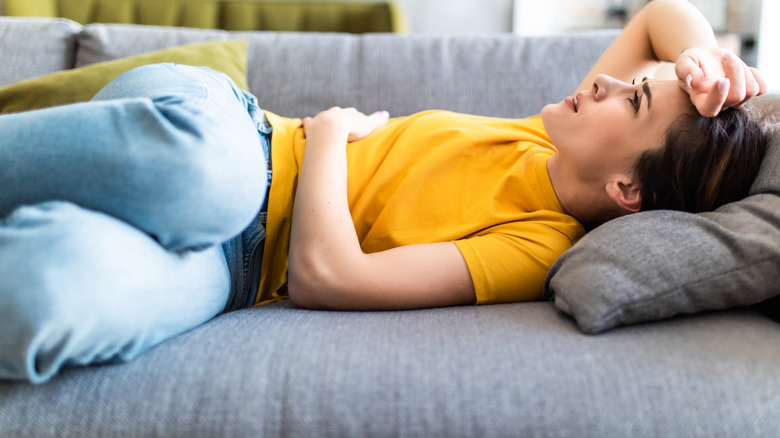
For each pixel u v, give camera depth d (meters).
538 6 3.05
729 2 2.32
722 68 0.75
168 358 0.58
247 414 0.53
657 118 0.78
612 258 0.64
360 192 0.93
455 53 1.40
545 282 0.75
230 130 0.63
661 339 0.60
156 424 0.52
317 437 0.52
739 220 0.68
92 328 0.51
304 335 0.61
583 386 0.54
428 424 0.52
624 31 1.11
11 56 1.36
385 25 2.56
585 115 0.82
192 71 0.76
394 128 1.01
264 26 2.56
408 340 0.60
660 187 0.78
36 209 0.52
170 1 2.49
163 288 0.58
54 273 0.49
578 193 0.86
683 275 0.62
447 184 0.91
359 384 0.54
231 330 0.64
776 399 0.53
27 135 0.56
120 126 0.56
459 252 0.78
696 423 0.51
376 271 0.75
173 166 0.56
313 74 1.37
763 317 0.67
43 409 0.53
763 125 0.79
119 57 1.38
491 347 0.58
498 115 1.33
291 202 0.90
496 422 0.52
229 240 0.81
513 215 0.86
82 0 2.44
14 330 0.48
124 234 0.55
